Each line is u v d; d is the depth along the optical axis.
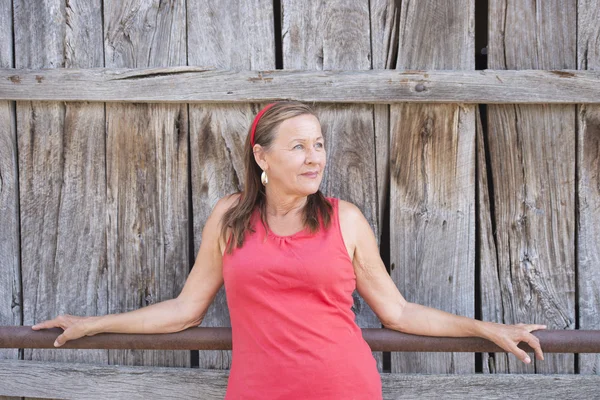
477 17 2.70
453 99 1.88
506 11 1.91
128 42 1.99
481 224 1.97
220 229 1.71
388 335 1.75
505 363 2.02
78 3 1.99
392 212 1.99
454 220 1.97
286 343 1.57
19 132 2.04
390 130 1.96
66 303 2.09
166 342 1.78
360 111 1.97
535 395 1.97
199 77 1.93
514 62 1.92
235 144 2.00
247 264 1.60
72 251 2.07
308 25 1.95
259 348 1.59
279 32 2.06
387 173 1.99
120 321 1.76
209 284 1.77
